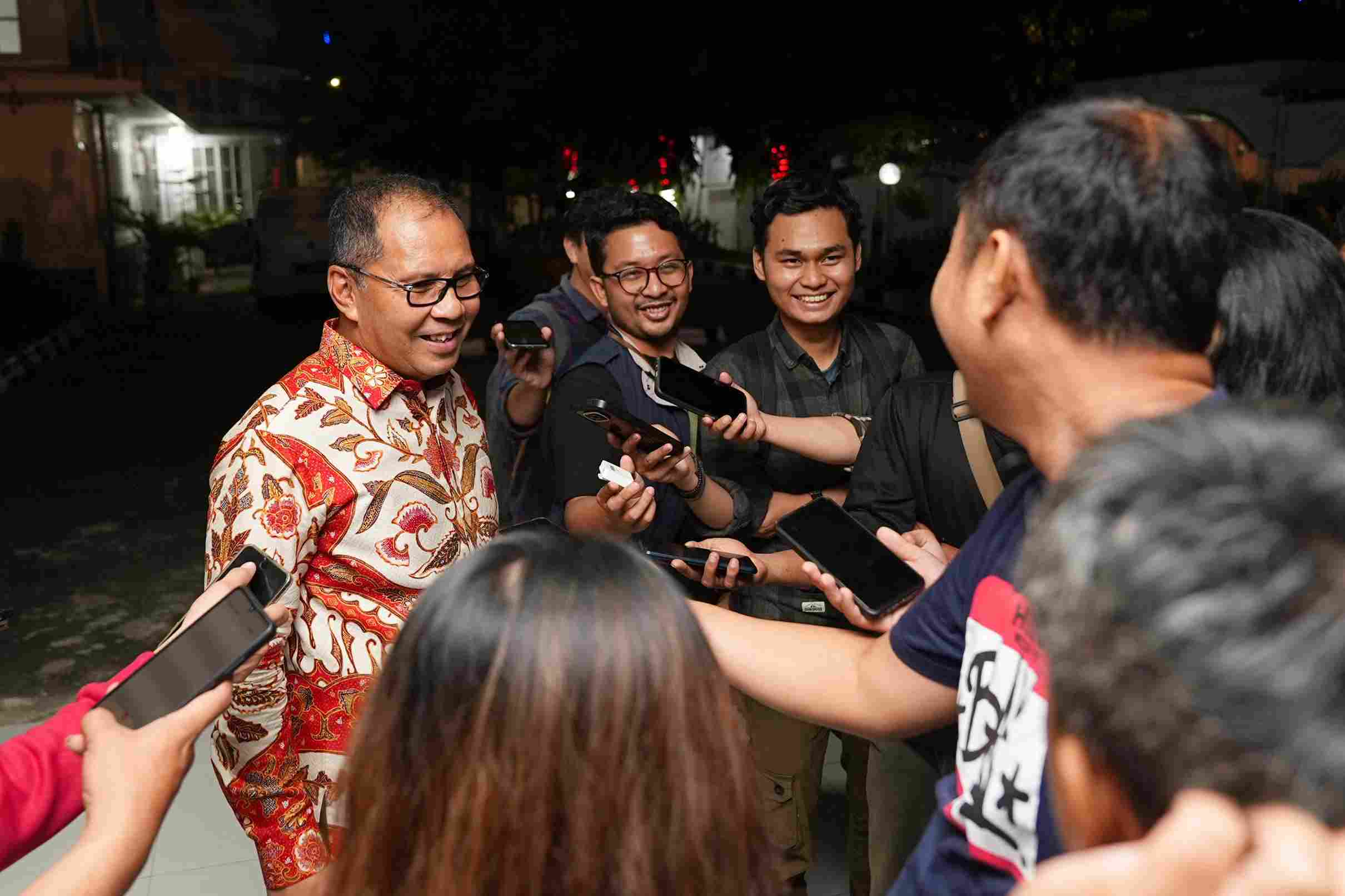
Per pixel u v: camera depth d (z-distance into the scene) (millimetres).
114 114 20141
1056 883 486
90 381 11656
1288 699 426
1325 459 477
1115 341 879
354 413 1896
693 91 12078
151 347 14195
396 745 865
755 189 12852
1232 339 1372
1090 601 496
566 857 826
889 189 19062
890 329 2775
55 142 16406
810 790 2404
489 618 838
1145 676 467
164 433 9023
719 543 2062
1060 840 902
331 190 17969
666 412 2527
